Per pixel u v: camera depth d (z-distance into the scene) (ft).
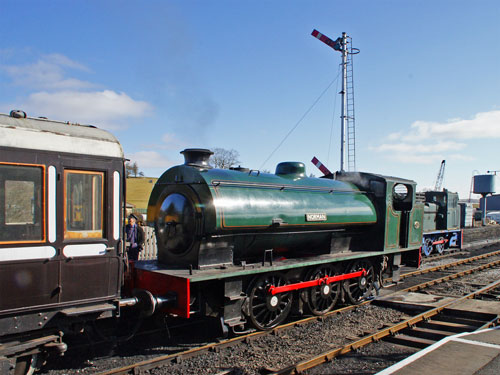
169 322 23.39
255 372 16.84
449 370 15.78
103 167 17.11
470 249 67.92
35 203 15.15
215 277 19.25
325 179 30.53
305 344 20.38
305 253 28.19
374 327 23.36
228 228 20.71
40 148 15.30
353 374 16.65
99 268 16.88
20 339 14.93
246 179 23.44
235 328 22.11
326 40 59.41
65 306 15.84
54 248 15.52
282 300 24.08
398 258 33.01
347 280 27.81
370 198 31.50
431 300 28.37
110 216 17.26
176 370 16.99
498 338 19.60
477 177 137.39
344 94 58.39
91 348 19.10
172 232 21.75
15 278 14.53
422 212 35.63
